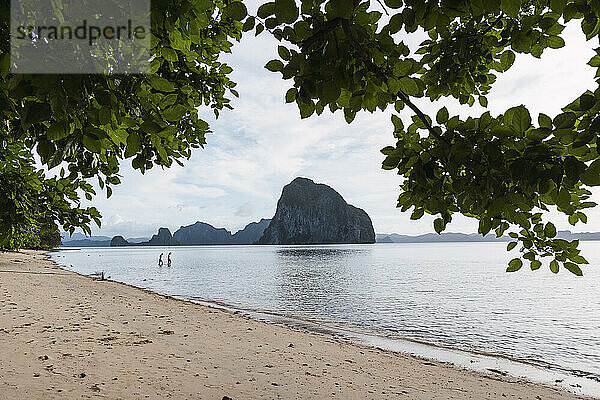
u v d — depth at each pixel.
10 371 7.99
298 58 1.81
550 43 2.58
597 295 35.62
